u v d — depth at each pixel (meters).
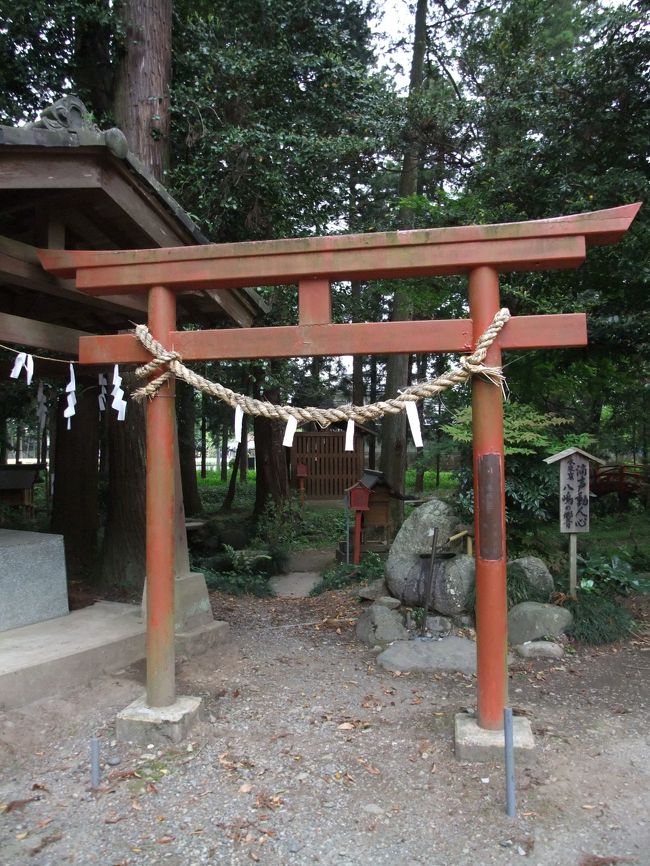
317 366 17.80
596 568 6.31
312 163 8.05
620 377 7.42
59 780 3.09
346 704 4.05
